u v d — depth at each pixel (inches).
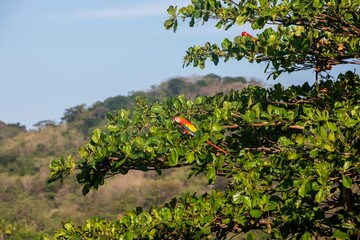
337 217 1053.2
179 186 6279.5
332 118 1066.7
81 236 1114.7
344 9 1096.8
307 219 1028.5
